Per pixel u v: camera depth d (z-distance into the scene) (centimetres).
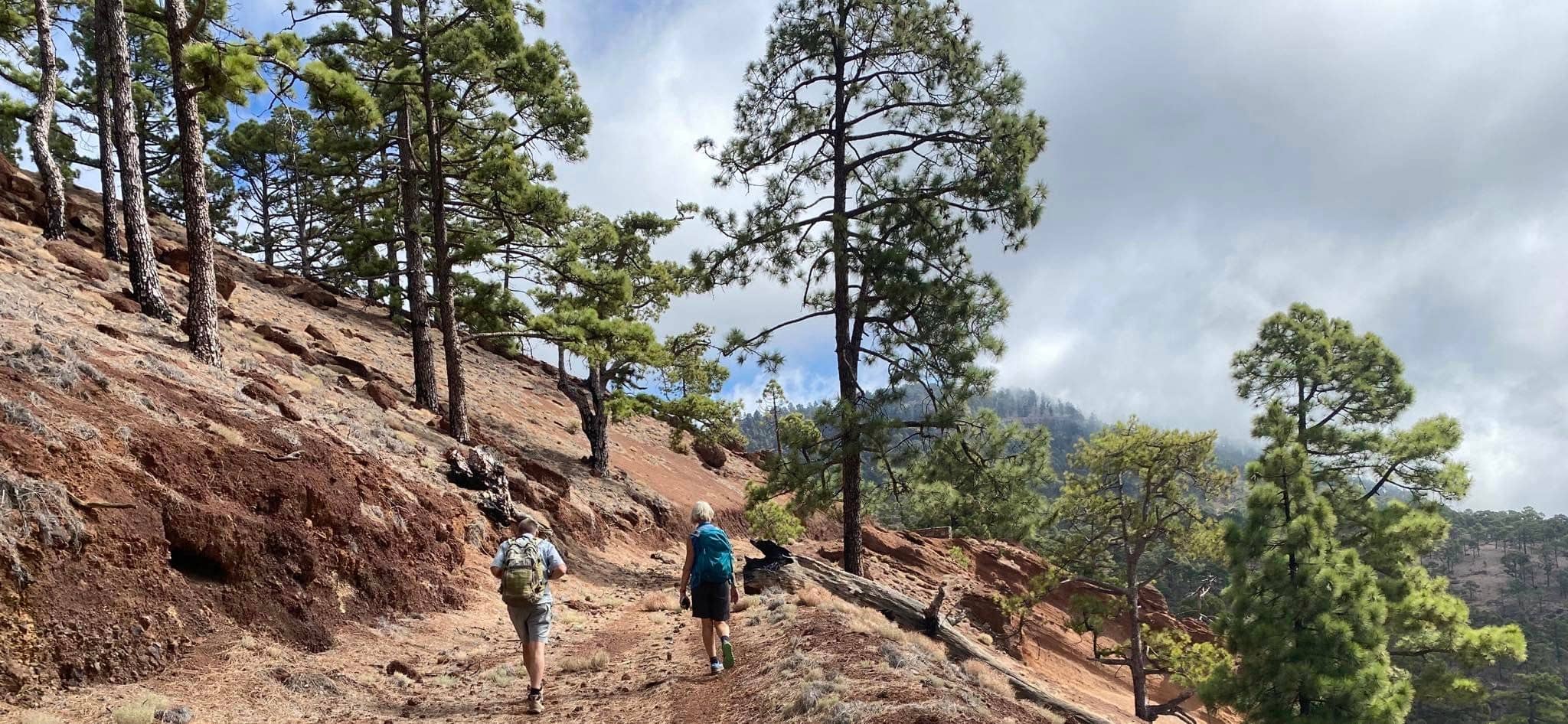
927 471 1967
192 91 1323
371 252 2750
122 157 1480
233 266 3166
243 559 774
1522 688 10062
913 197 1955
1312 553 2228
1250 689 2230
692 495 3466
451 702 713
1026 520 1950
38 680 530
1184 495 3114
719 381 3000
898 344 1944
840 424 1878
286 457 958
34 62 2497
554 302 2716
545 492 1930
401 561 1052
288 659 727
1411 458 2881
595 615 1240
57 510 603
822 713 565
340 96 1511
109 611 604
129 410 823
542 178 2331
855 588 1366
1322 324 3147
